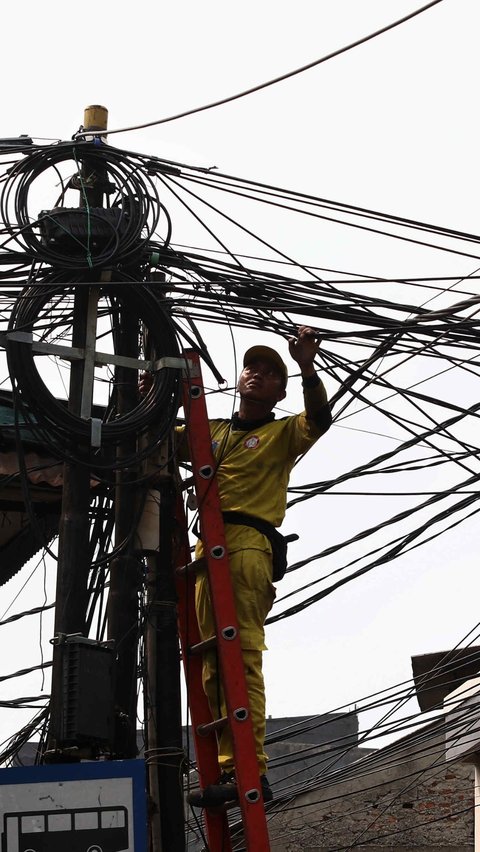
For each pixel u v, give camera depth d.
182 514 10.26
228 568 9.30
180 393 9.98
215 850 9.40
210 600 9.31
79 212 9.90
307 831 23.22
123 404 10.13
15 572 14.39
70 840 8.41
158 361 9.94
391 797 23.38
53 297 10.06
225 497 9.59
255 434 9.72
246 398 9.84
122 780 8.55
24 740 11.83
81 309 9.91
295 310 10.65
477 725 16.75
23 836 8.38
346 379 10.96
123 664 9.66
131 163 10.29
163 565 9.92
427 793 23.36
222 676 9.05
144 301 10.01
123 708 9.59
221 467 9.72
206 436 9.79
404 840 23.05
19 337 9.55
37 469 10.98
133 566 9.84
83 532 9.58
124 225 9.98
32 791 8.47
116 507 10.09
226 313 10.68
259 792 8.81
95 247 9.88
